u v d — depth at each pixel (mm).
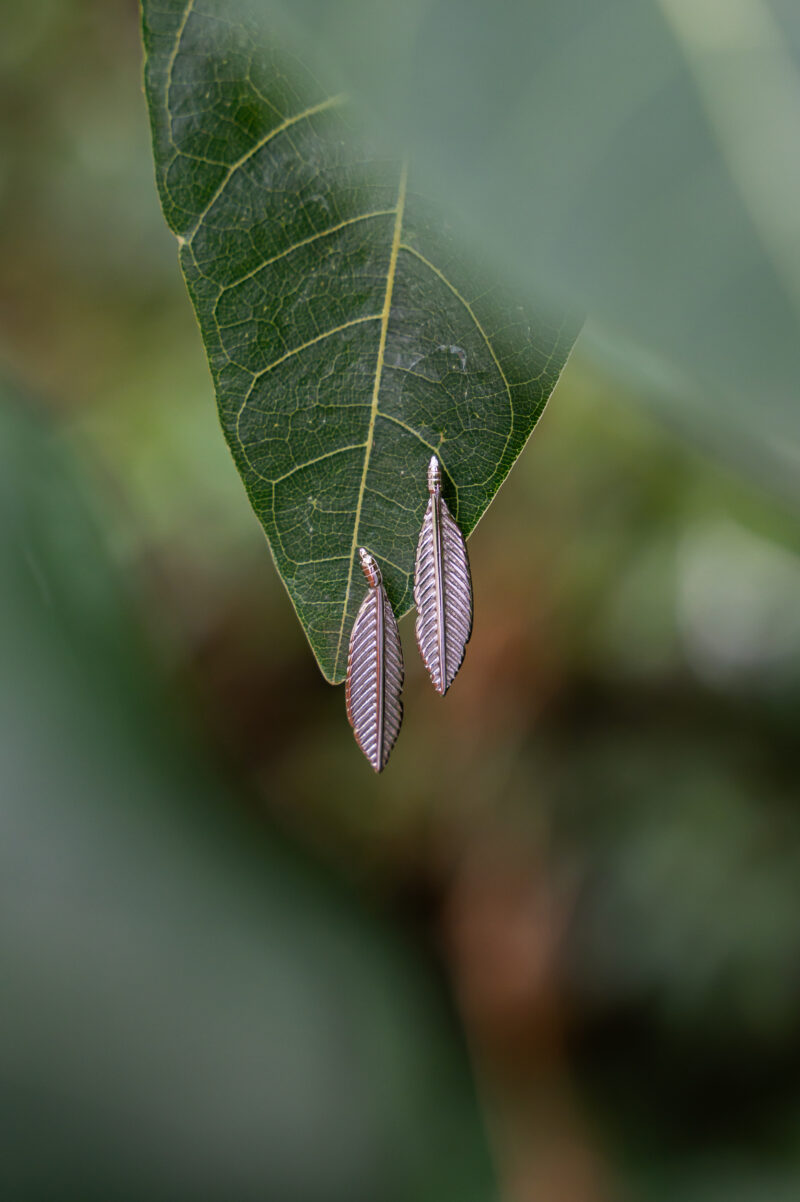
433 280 493
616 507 988
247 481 502
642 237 313
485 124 348
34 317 938
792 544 823
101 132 901
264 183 489
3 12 839
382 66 365
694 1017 940
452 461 503
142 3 482
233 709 1137
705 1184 827
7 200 905
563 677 1096
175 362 974
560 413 894
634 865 1009
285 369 497
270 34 482
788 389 278
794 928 949
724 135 323
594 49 344
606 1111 895
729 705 1062
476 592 1089
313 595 510
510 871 1046
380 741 520
